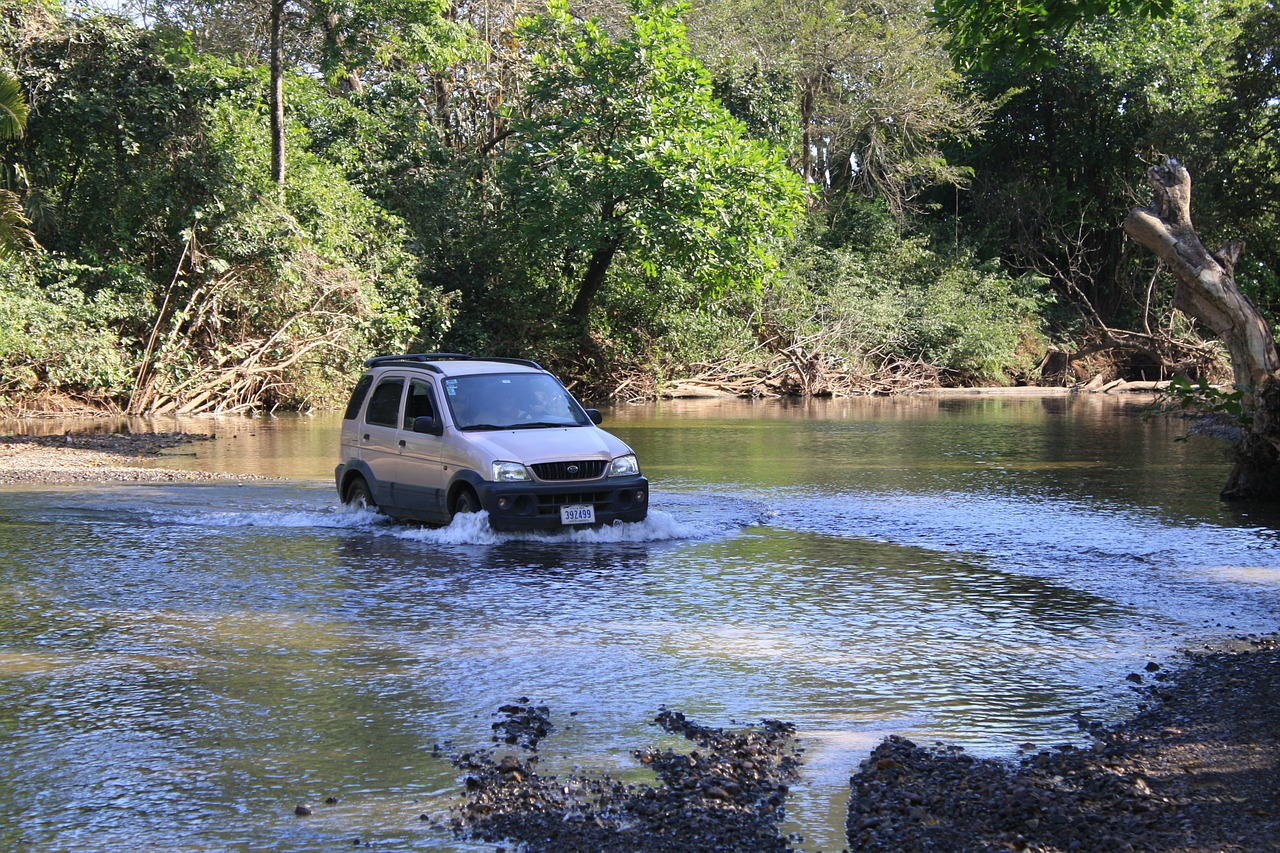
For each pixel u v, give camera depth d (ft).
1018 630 24.81
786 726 18.52
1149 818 14.69
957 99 165.07
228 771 16.67
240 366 93.91
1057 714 19.15
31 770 16.74
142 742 17.89
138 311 90.99
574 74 108.99
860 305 133.90
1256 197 124.36
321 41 117.19
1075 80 160.76
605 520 36.58
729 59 137.80
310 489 47.44
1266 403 44.60
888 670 21.77
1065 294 172.35
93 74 96.89
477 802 15.42
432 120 130.00
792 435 75.66
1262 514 41.52
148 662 22.39
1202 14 163.53
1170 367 139.13
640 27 107.96
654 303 119.96
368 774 16.53
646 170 103.60
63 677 21.40
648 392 116.78
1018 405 110.63
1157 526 38.88
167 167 96.89
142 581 29.96
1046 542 35.81
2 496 45.39
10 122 78.43
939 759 16.96
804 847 14.14
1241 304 48.08
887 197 167.73
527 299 115.24
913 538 36.60
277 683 20.97
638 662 22.33
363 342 102.01
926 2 159.94
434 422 37.60
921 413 98.58
